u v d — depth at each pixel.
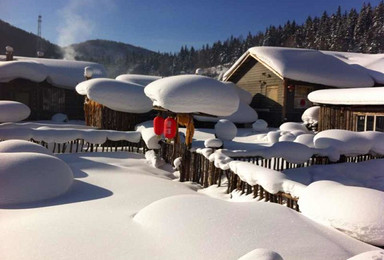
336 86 19.42
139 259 2.52
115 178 6.43
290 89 18.80
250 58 21.73
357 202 3.29
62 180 5.32
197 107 7.42
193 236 2.81
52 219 3.39
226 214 3.16
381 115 12.98
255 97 21.80
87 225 3.18
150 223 3.20
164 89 7.34
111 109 14.43
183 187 6.66
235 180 6.29
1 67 18.66
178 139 9.02
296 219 3.29
